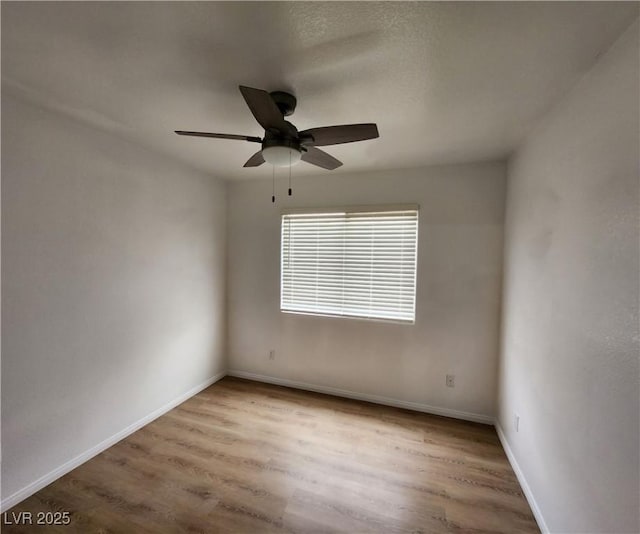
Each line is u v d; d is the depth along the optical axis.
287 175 3.14
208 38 1.19
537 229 1.81
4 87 1.56
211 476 1.96
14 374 1.70
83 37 1.19
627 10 0.99
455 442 2.37
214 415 2.73
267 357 3.43
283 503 1.76
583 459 1.26
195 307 3.08
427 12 1.04
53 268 1.86
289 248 3.28
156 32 1.16
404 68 1.35
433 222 2.74
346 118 1.84
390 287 2.93
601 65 1.22
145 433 2.43
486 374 2.66
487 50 1.22
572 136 1.44
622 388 1.04
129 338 2.38
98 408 2.16
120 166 2.25
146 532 1.57
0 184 1.61
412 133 2.04
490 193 2.58
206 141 2.27
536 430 1.74
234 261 3.50
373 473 2.01
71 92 1.61
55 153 1.84
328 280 3.14
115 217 2.23
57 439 1.91
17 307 1.70
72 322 1.97
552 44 1.17
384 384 2.97
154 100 1.68
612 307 1.11
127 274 2.34
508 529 1.62
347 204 3.01
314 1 1.00
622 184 1.07
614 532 1.06
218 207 3.35
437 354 2.79
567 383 1.41
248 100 1.25
